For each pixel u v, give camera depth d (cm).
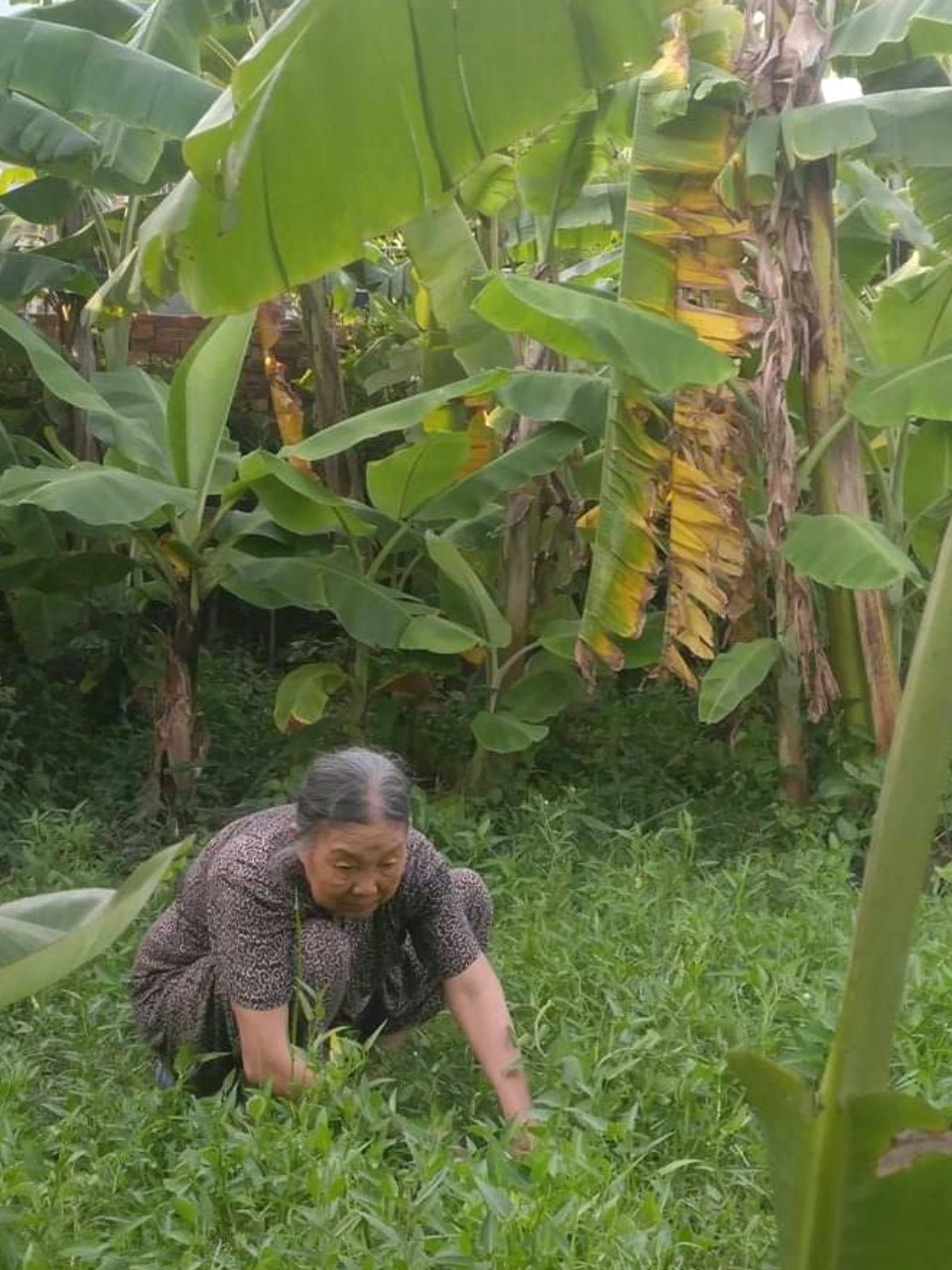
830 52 584
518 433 712
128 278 650
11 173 983
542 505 741
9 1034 398
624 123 673
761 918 463
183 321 995
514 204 807
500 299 543
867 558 577
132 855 618
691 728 739
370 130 273
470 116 278
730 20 586
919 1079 322
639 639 702
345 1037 354
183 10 659
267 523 684
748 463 630
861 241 734
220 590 976
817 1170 204
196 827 663
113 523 597
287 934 346
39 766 694
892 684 650
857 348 702
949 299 630
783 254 600
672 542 610
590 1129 308
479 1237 252
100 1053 385
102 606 770
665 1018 366
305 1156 281
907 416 567
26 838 604
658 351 541
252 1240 271
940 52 604
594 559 623
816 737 691
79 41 603
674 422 603
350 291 999
